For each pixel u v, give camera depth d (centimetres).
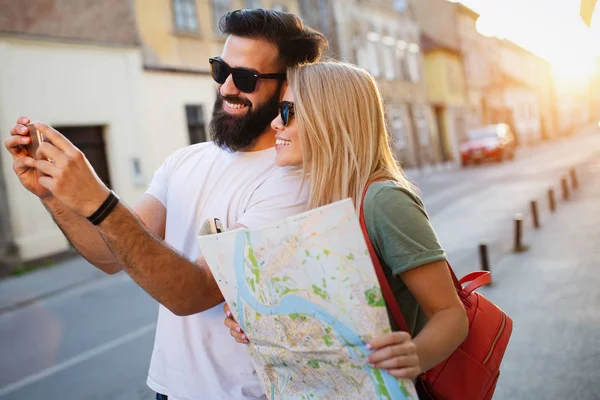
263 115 183
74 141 1311
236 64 181
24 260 1115
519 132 4969
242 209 176
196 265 148
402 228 137
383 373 126
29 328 719
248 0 1833
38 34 1216
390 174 150
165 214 197
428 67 3591
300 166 167
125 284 916
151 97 1484
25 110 1180
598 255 696
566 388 362
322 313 128
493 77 4606
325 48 197
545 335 455
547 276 629
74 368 535
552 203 1120
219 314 172
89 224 170
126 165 1402
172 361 177
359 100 152
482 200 1438
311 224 123
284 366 141
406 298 149
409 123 3150
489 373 151
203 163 186
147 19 1489
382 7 3008
